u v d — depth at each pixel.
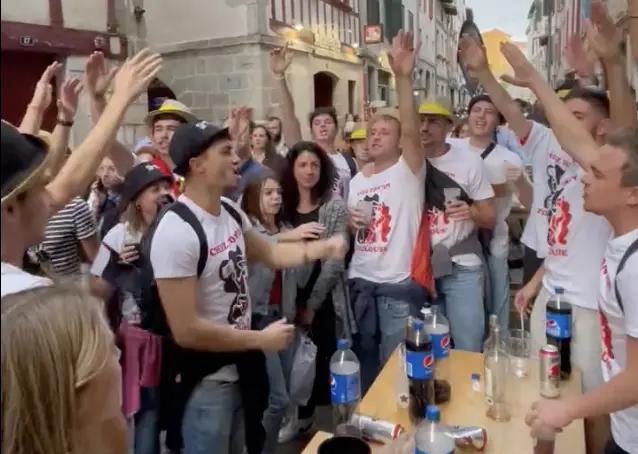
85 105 6.41
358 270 2.64
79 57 7.22
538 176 2.44
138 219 2.06
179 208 1.69
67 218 2.33
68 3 7.09
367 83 12.28
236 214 1.93
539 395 1.90
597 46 2.05
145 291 1.75
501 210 3.16
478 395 1.88
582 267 2.02
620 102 2.04
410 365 1.73
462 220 2.62
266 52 8.52
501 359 1.89
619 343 1.57
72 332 0.78
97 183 3.04
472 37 2.57
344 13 11.20
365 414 1.78
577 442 1.60
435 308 2.23
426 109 2.58
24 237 0.93
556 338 2.02
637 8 2.42
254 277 2.45
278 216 2.66
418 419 1.71
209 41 8.63
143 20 8.34
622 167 1.46
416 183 2.51
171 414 1.86
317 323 2.76
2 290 0.82
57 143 1.66
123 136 7.59
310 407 2.88
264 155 4.43
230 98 8.63
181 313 1.65
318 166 2.67
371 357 2.67
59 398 0.77
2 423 0.75
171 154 1.71
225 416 1.81
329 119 3.93
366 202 2.57
